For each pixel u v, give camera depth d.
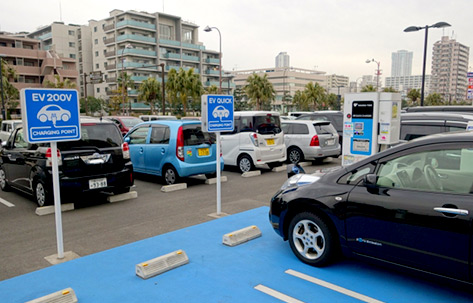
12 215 6.60
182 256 4.36
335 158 14.23
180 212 6.71
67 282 3.93
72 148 6.72
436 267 3.26
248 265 4.29
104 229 5.77
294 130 12.37
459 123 7.08
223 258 4.51
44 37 73.69
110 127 7.36
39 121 4.24
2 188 8.70
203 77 79.62
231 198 7.80
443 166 3.38
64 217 6.45
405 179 3.56
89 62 74.38
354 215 3.75
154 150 9.08
